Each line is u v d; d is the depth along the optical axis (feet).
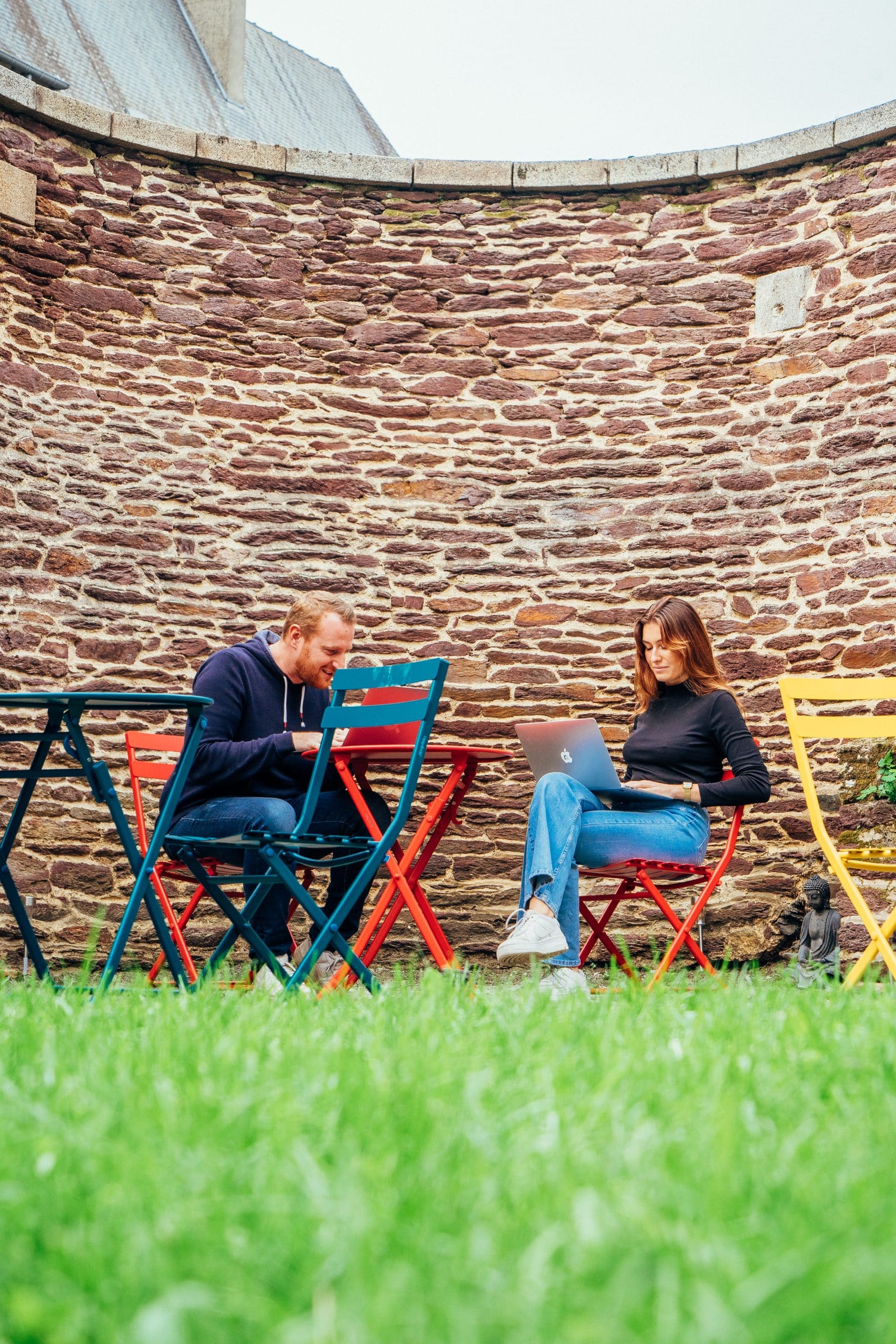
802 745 14.33
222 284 25.38
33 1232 3.32
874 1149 4.31
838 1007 8.07
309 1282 2.92
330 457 25.25
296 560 24.75
